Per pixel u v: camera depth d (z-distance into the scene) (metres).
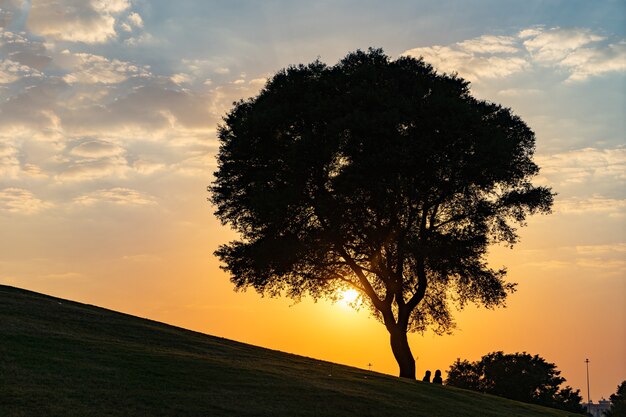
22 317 32.97
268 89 46.84
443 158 42.44
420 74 45.41
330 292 50.59
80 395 22.53
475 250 45.53
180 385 25.59
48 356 26.44
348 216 43.31
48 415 20.38
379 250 45.53
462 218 45.62
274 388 27.53
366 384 32.69
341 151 42.38
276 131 44.50
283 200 43.03
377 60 46.16
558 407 82.12
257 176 44.88
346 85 44.72
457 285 48.19
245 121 44.44
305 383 29.56
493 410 34.22
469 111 42.25
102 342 30.67
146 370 26.86
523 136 47.19
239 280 49.34
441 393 35.69
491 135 43.06
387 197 42.31
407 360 46.06
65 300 43.00
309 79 45.91
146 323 39.56
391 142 41.66
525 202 46.34
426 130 42.12
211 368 29.05
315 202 44.28
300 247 44.62
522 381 82.75
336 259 48.22
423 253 42.75
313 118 43.12
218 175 47.44
